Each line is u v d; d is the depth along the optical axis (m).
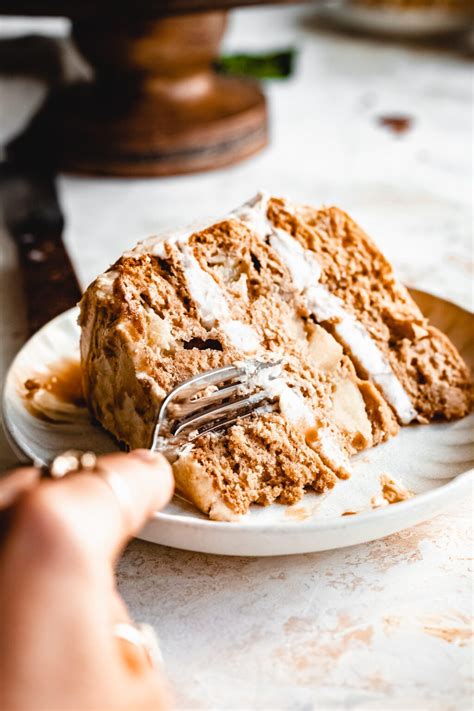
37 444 0.42
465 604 0.38
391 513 0.37
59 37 0.96
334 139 0.80
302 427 0.41
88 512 0.30
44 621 0.29
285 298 0.45
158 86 0.71
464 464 0.42
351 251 0.46
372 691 0.35
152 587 0.38
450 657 0.36
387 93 0.92
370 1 1.08
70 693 0.29
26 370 0.46
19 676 0.28
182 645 0.37
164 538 0.37
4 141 0.74
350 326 0.45
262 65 0.91
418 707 0.35
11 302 0.56
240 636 0.37
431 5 1.05
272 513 0.40
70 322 0.48
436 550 0.40
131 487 0.32
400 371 0.45
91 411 0.44
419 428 0.44
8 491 0.31
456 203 0.67
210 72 0.75
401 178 0.72
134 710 0.30
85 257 0.60
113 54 0.67
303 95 0.92
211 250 0.44
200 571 0.39
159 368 0.41
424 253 0.61
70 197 0.68
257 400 0.41
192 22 0.66
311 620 0.37
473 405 0.45
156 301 0.42
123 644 0.31
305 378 0.43
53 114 0.72
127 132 0.69
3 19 1.09
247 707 0.35
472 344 0.47
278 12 1.23
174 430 0.40
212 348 0.43
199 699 0.35
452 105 0.89
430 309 0.49
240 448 0.40
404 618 0.37
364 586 0.38
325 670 0.36
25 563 0.29
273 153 0.77
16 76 0.85
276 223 0.45
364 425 0.43
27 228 0.58
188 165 0.71
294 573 0.39
